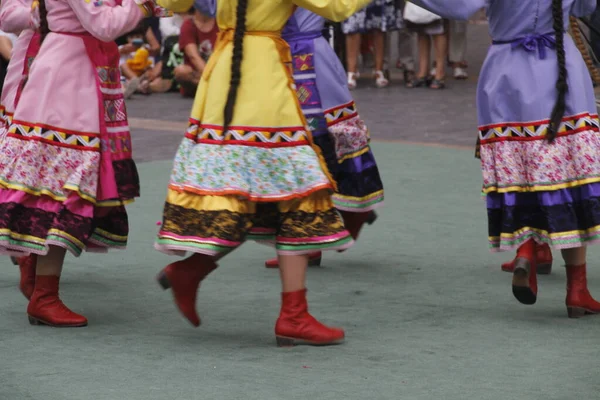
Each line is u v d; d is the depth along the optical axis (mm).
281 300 7117
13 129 6906
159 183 12359
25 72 7277
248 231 6590
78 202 6863
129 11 6762
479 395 5594
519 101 7062
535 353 6359
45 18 6980
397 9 21406
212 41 20656
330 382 5809
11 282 8258
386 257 9023
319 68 8359
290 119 6336
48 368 6078
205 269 6422
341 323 7047
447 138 15414
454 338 6688
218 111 6293
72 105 6883
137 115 18406
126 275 8422
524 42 7062
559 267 8734
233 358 6273
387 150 14445
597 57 8016
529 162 7070
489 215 7281
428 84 21938
